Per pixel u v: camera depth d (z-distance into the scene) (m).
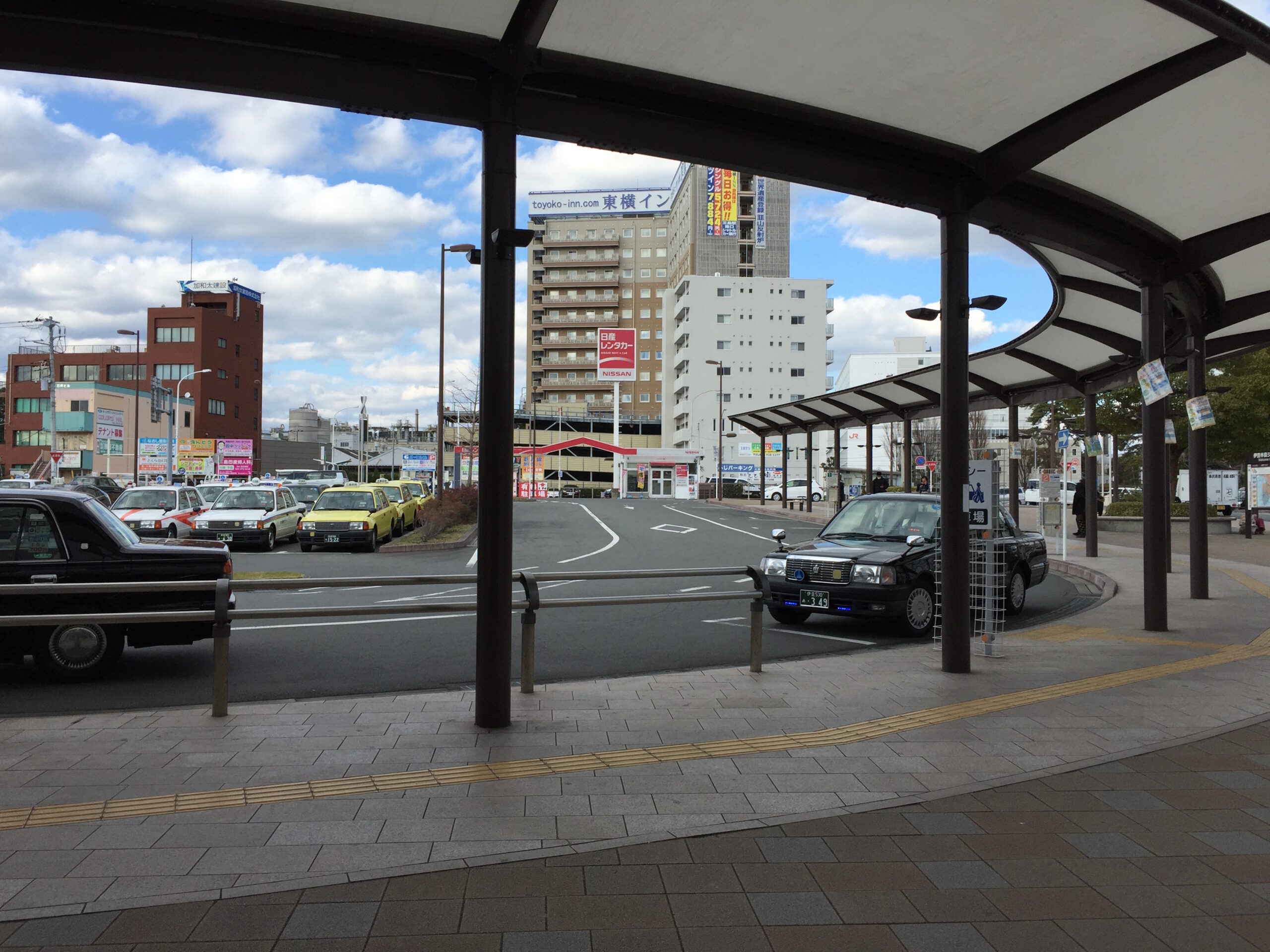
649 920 3.24
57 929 3.11
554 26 5.48
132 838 3.91
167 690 7.18
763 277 94.31
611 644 9.53
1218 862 3.82
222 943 3.03
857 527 11.62
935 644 9.52
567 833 4.03
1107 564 18.55
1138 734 5.76
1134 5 5.38
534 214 117.50
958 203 7.85
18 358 81.31
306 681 7.55
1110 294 11.41
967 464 7.80
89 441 75.06
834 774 4.90
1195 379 12.84
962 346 7.85
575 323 115.81
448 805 4.35
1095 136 7.19
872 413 31.98
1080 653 8.71
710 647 9.38
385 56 5.49
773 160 7.00
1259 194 8.45
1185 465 36.25
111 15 5.06
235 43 5.27
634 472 71.44
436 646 9.23
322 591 14.57
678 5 5.29
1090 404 19.34
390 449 91.19
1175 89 6.37
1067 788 4.73
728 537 27.16
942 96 6.55
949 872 3.68
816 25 5.55
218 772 4.83
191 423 84.31
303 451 116.88
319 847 3.83
